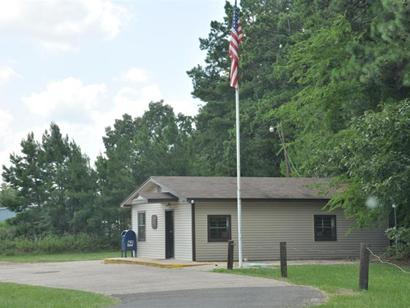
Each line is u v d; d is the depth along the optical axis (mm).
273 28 51938
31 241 47688
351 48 23984
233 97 58562
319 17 29828
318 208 30906
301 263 26484
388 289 16344
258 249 29422
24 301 15891
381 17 23031
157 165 55281
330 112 27797
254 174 52125
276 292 16031
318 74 27812
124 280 20844
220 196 28562
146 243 32531
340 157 22281
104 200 50812
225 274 21453
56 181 51719
